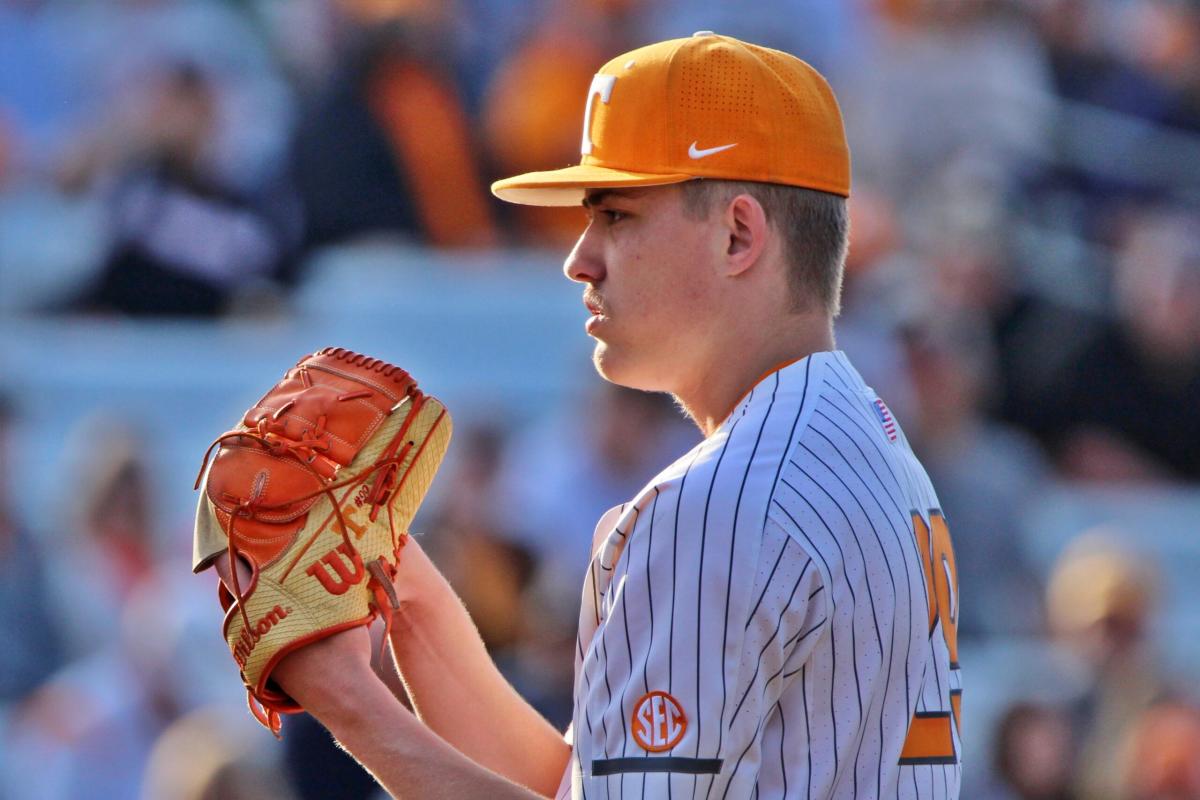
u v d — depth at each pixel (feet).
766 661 21.68
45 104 111.65
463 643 26.76
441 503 68.59
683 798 21.30
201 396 88.43
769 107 23.84
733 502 22.08
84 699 68.28
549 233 97.81
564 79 97.25
